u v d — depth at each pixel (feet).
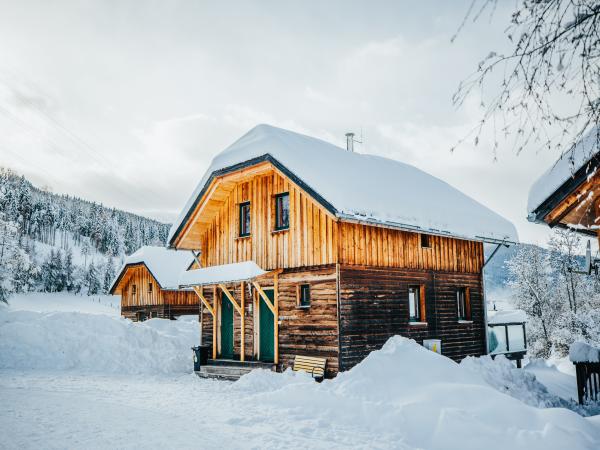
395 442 24.84
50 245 395.14
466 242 57.31
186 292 114.83
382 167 59.16
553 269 122.83
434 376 33.53
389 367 34.55
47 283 273.75
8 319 58.59
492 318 63.87
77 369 53.52
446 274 53.47
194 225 56.29
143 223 562.66
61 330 58.18
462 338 53.93
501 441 24.00
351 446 23.86
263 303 50.47
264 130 49.01
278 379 40.60
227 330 54.54
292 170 43.04
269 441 24.04
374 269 45.37
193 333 78.43
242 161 48.37
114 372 53.78
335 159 51.21
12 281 100.68
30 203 397.19
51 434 23.70
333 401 30.73
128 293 124.26
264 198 50.39
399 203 47.16
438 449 24.50
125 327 62.69
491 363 44.75
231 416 29.07
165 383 46.01
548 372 56.39
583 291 118.21
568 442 23.15
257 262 50.14
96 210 477.36
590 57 8.08
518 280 131.34
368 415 28.63
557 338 100.12
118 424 26.27
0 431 23.82
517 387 41.91
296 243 46.14
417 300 50.52
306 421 28.25
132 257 122.21
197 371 53.06
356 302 43.16
